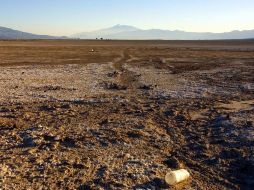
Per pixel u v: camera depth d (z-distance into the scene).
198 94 23.86
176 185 10.54
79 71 37.44
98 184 10.45
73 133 14.75
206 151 13.23
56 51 75.25
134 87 27.00
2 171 11.09
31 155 12.43
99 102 21.17
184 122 16.80
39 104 20.55
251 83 28.56
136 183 10.55
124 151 12.93
